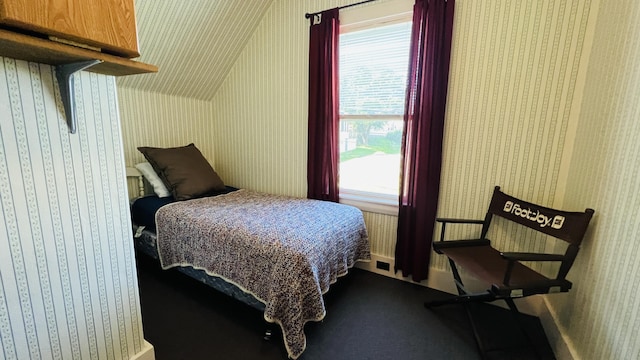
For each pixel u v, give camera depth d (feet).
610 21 4.39
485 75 5.91
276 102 8.73
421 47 6.19
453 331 5.63
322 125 7.77
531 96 5.60
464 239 6.59
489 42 5.77
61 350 3.48
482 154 6.20
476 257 5.73
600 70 4.56
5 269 2.93
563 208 5.55
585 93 5.03
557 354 4.96
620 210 3.69
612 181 3.94
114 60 2.78
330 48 7.32
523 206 5.49
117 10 2.73
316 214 6.60
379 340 5.34
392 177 7.54
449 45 5.98
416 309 6.29
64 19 2.34
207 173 8.54
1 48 2.29
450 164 6.54
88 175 3.52
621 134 3.80
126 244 4.07
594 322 4.01
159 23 6.82
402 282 7.39
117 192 3.88
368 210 7.75
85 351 3.72
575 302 4.64
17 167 2.91
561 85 5.34
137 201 7.61
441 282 7.00
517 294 5.00
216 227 5.76
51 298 3.32
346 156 8.11
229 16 7.77
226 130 10.13
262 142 9.31
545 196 5.76
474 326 5.38
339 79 7.63
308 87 7.92
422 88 6.32
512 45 5.60
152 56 7.41
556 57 5.31
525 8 5.40
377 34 7.11
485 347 5.21
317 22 7.59
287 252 4.79
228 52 8.79
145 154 7.89
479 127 6.14
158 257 7.09
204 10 7.22
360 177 8.01
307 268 4.72
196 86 9.27
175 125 9.27
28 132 2.95
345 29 7.41
